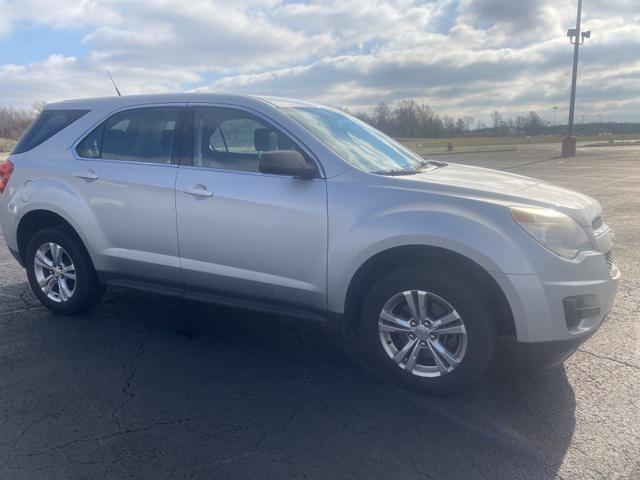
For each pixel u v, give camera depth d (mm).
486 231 3480
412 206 3705
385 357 3867
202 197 4352
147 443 3195
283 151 3906
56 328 4969
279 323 5109
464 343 3590
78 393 3787
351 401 3693
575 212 3615
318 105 4984
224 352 4477
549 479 2879
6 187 5344
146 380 3980
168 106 4723
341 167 4004
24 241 5441
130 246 4770
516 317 3475
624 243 8203
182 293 4648
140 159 4734
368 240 3766
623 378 3979
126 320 5176
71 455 3076
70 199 4945
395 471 2949
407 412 3553
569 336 3486
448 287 3568
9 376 4031
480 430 3336
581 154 34406
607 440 3223
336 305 4012
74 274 5141
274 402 3678
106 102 5070
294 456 3080
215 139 4473
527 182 4184
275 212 4082
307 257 4027
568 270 3447
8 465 2980
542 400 3684
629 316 5184
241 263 4293
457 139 81438
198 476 2900
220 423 3416
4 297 5844
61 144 5133
